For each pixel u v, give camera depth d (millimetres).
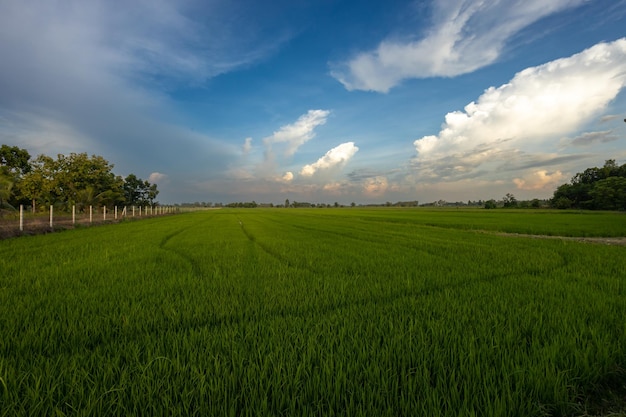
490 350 2691
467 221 32094
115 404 1945
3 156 34531
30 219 20797
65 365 2346
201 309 3955
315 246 11469
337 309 3996
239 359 2453
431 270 6879
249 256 8945
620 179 64688
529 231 19891
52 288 4918
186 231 18875
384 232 18891
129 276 5961
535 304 4195
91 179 33938
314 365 2477
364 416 1850
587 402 2221
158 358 2363
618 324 3355
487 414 1933
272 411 1885
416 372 2273
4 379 2098
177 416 1841
